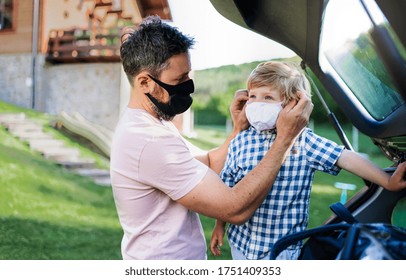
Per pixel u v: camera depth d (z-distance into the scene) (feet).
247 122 5.49
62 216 18.98
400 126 4.87
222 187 4.33
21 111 31.89
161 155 4.34
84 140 29.17
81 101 33.47
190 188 4.32
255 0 5.14
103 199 21.91
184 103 4.65
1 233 16.47
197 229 4.71
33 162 24.84
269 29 5.28
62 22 34.60
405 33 3.78
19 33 34.71
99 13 34.14
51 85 34.27
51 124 30.25
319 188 24.49
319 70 5.41
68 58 33.37
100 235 17.08
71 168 25.45
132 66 4.57
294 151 4.90
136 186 4.47
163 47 4.45
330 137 40.70
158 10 33.04
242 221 4.36
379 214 5.60
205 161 5.56
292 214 4.84
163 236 4.50
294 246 4.75
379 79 5.12
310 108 4.42
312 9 4.38
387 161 33.94
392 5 3.62
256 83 4.91
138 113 4.59
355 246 3.27
